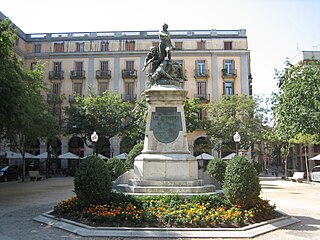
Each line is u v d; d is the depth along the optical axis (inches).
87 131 1362.0
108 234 287.7
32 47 1749.5
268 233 306.8
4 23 596.1
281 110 774.5
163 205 335.9
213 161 561.0
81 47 1743.4
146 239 279.7
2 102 573.0
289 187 850.1
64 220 333.1
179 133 424.5
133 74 1685.5
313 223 357.1
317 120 714.2
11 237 289.9
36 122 882.8
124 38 1729.8
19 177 1311.5
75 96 1477.6
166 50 463.2
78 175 350.6
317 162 1654.8
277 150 1937.7
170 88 433.4
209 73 1684.3
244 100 1328.7
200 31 1729.8
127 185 413.4
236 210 332.2
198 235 285.9
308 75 748.6
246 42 1700.3
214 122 1326.3
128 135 1397.6
